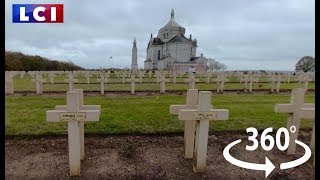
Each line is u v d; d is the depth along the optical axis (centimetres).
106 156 429
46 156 423
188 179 360
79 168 360
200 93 361
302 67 5516
